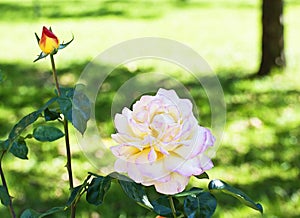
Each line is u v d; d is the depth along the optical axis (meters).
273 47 7.98
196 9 13.52
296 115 6.35
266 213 4.21
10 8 13.60
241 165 5.06
